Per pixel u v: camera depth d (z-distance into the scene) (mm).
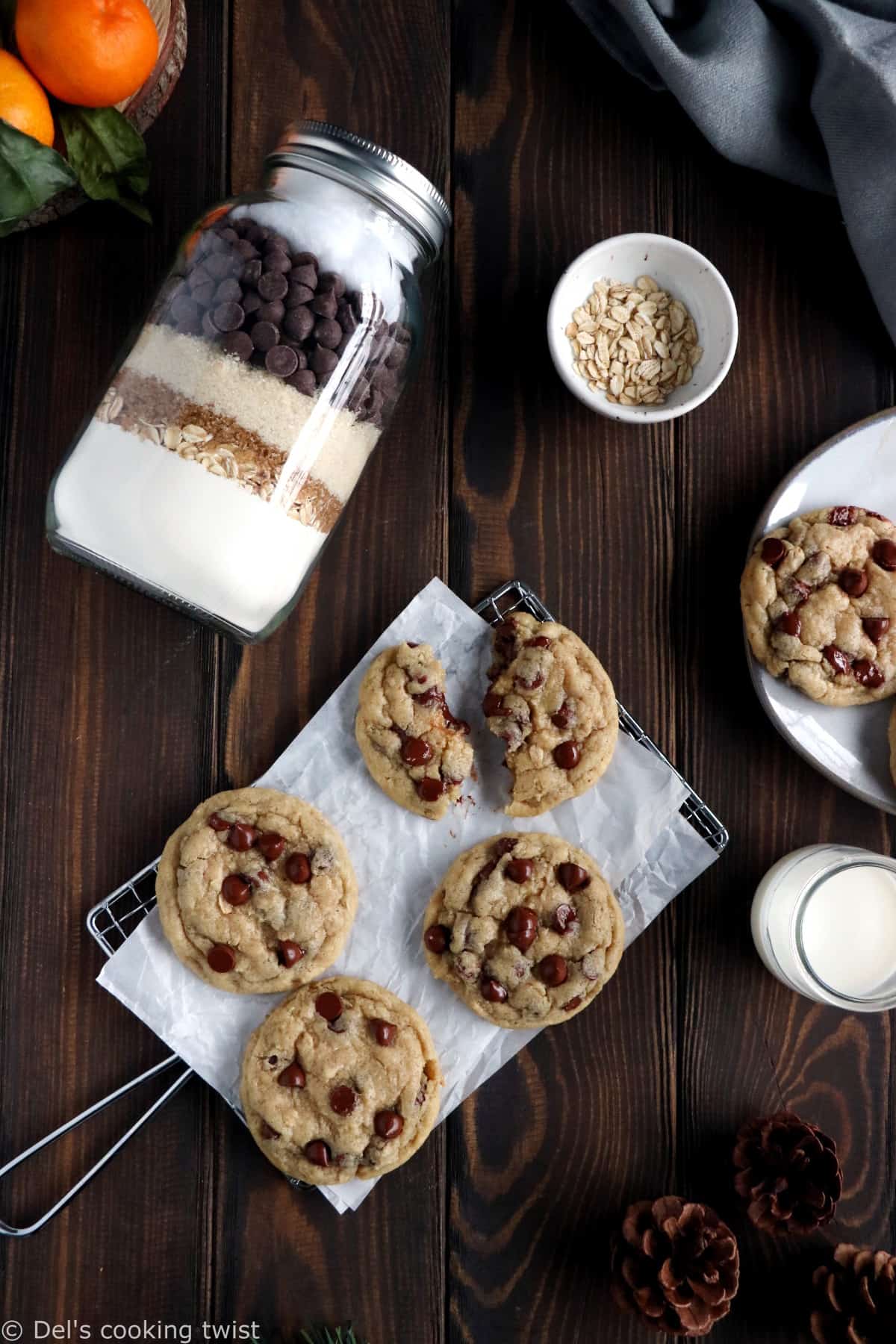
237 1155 756
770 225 790
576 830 760
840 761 767
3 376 758
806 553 750
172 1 730
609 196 781
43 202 686
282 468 689
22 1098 747
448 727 748
